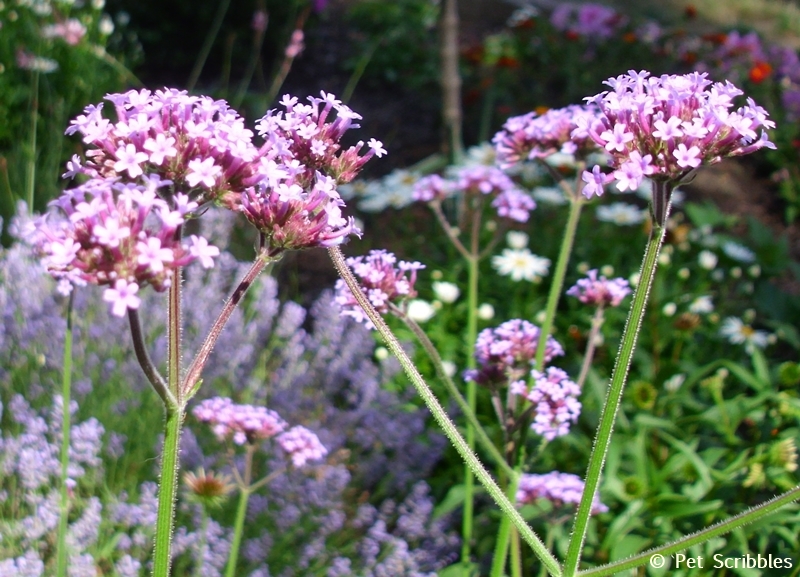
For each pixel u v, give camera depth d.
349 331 0.86
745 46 1.89
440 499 0.76
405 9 2.19
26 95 1.22
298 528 0.68
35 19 1.33
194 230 1.05
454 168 1.11
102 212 0.33
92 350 0.76
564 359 0.91
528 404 0.53
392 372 0.79
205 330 0.81
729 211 1.40
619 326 0.96
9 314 0.71
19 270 0.70
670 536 0.59
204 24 1.81
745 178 1.52
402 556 0.63
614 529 0.59
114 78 1.41
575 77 1.82
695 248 1.16
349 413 0.77
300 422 0.78
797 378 0.68
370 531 0.65
